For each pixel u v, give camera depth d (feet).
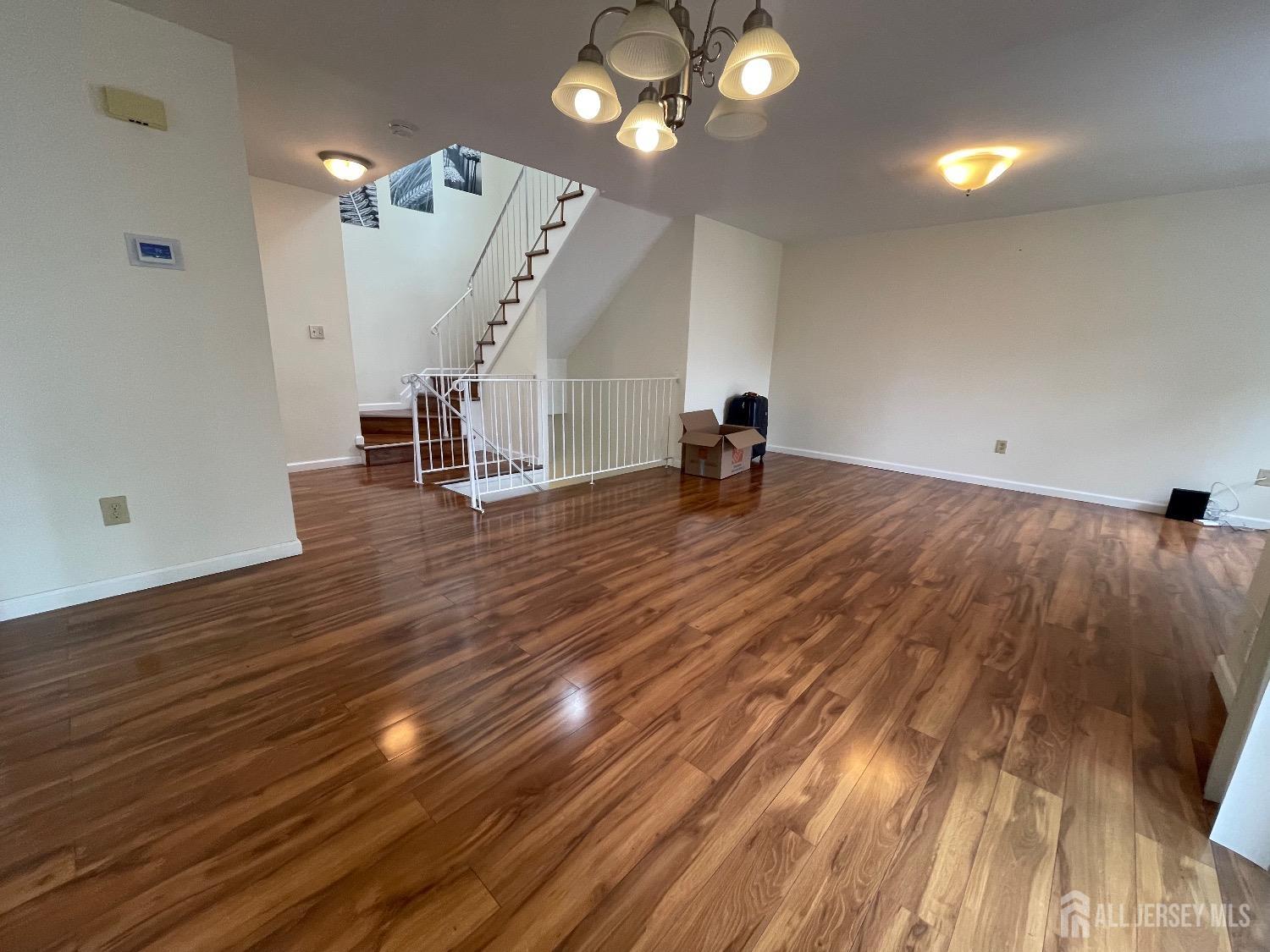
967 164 9.43
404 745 4.59
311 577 7.80
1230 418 11.32
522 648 6.12
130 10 6.07
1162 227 11.52
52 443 6.31
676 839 3.79
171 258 6.79
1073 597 7.89
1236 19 5.45
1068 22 5.63
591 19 5.99
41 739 4.51
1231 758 4.09
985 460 14.55
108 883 3.34
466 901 3.31
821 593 7.78
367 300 18.51
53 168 5.88
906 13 5.57
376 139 9.66
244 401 7.71
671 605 7.27
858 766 4.54
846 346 16.70
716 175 10.84
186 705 4.99
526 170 15.74
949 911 3.37
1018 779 4.45
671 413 15.67
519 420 14.53
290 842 3.66
